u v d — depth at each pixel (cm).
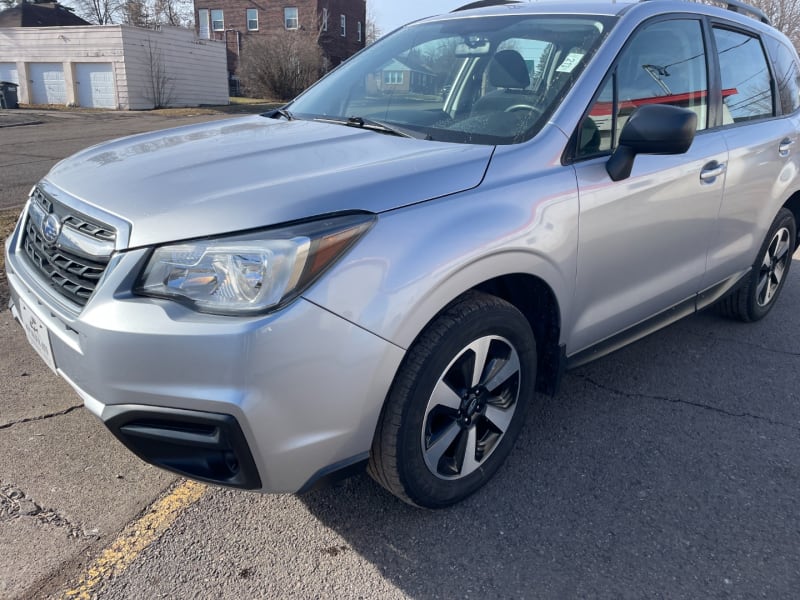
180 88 2770
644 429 320
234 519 249
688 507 264
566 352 285
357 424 209
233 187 212
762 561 236
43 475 268
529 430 316
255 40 3459
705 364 394
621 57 289
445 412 238
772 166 390
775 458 300
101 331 194
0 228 593
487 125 273
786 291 542
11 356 367
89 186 232
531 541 243
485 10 349
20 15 3247
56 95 2650
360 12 4503
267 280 187
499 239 228
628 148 268
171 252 195
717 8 373
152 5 4625
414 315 209
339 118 313
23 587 213
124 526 243
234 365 185
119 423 200
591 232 267
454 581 224
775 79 418
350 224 200
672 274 331
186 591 215
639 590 222
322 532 244
